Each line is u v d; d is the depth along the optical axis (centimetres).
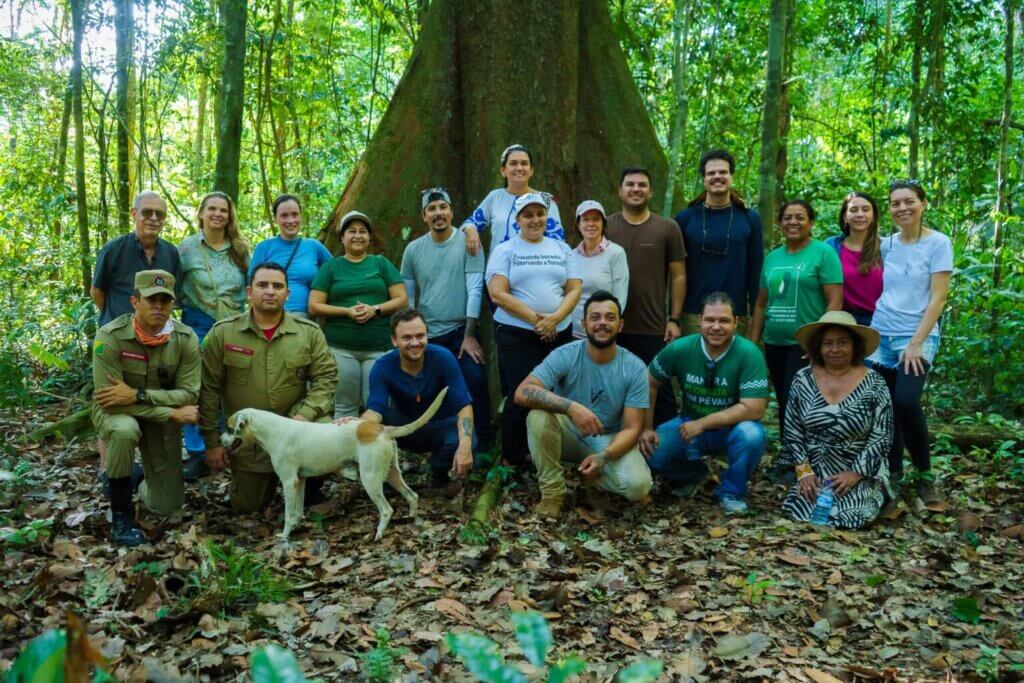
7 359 664
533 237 518
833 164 1306
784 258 542
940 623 345
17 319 826
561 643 320
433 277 566
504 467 498
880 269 529
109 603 337
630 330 552
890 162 1362
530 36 644
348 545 419
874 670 300
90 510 460
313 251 586
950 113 981
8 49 1010
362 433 427
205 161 1489
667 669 299
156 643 308
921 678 301
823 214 1089
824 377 484
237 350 461
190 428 541
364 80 1392
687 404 510
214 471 547
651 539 434
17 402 671
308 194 1189
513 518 458
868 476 465
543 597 352
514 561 394
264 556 396
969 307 748
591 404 484
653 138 683
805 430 486
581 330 537
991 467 570
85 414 636
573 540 427
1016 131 1045
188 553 377
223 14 928
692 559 409
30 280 862
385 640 300
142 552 391
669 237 548
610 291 530
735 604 358
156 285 431
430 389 484
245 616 327
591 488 486
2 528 410
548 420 466
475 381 552
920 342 490
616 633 326
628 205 550
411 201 652
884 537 444
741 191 1225
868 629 339
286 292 468
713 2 1071
